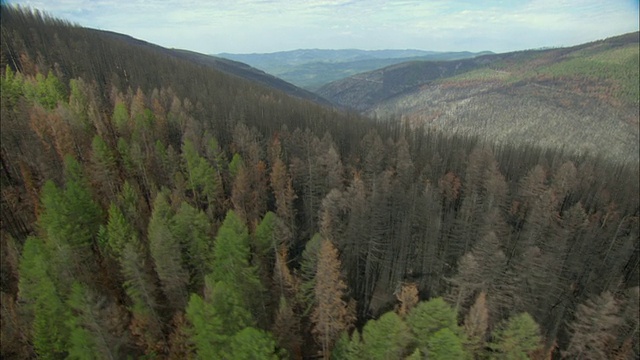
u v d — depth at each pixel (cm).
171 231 4875
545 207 6306
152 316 4044
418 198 6397
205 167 6500
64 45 14525
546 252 5378
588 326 3719
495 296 4222
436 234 5828
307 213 6938
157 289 4525
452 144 11425
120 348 3731
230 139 9538
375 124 13462
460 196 8069
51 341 3725
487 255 4169
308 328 4578
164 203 5284
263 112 12025
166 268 4228
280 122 11494
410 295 4378
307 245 4481
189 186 6750
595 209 8025
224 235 4281
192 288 4788
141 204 6069
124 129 8094
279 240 5191
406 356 3381
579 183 8419
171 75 15100
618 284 5319
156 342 3959
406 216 6131
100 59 14562
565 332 4753
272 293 4709
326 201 5912
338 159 7406
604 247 6519
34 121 7175
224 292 3409
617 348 4138
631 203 8031
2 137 6919
